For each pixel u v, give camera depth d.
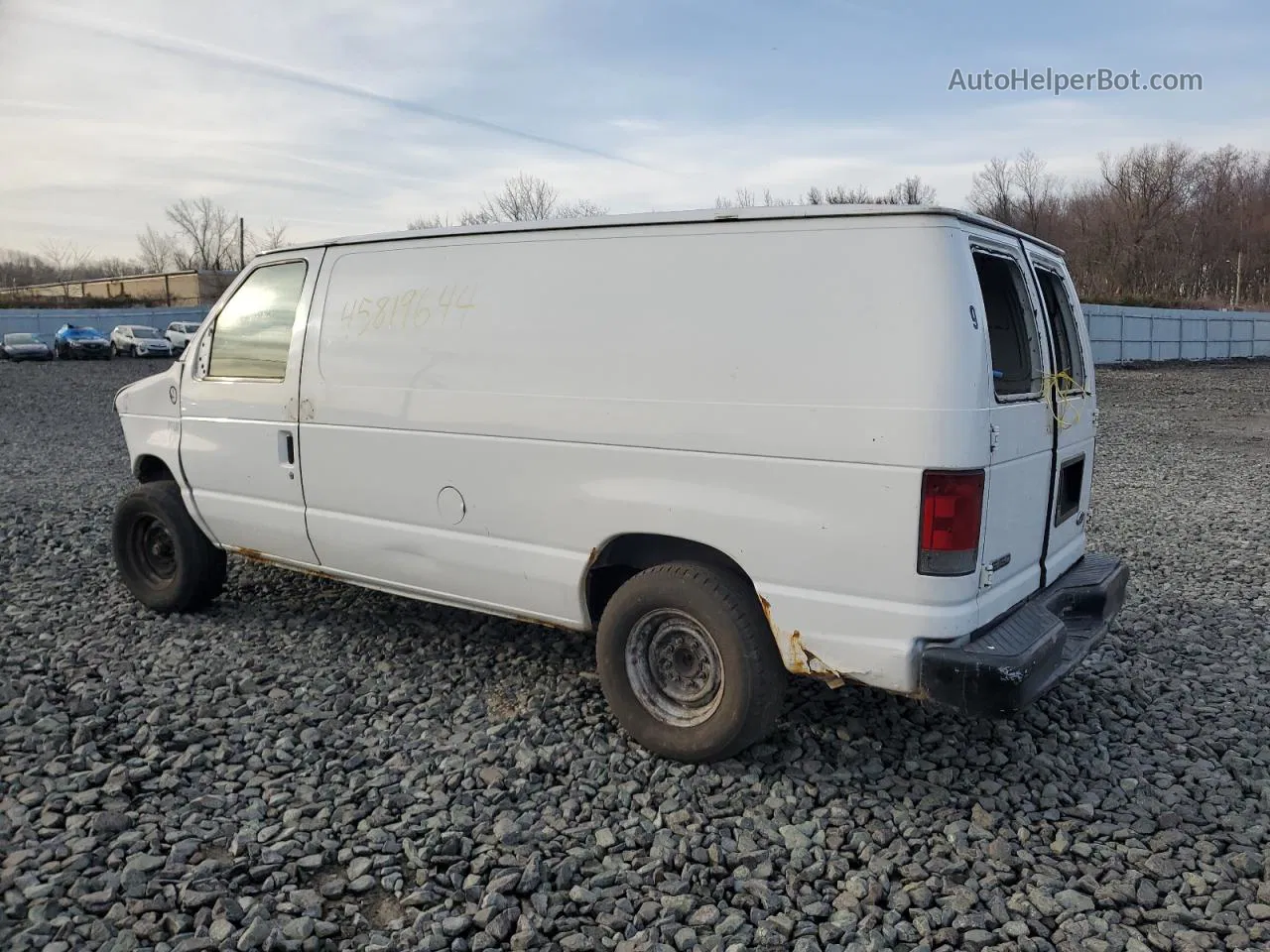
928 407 3.39
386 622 5.84
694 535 3.89
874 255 3.54
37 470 12.58
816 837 3.52
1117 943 2.95
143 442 6.04
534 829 3.54
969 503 3.44
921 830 3.58
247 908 3.05
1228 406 23.59
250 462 5.40
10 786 3.78
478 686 4.89
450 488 4.59
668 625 4.05
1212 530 8.88
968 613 3.53
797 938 2.98
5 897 3.06
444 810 3.67
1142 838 3.58
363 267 4.95
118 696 4.69
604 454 4.09
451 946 2.91
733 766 4.00
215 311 5.64
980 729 4.43
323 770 3.99
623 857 3.39
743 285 3.78
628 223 4.09
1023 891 3.24
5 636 5.56
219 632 5.68
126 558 6.16
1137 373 35.09
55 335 46.81
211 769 4.00
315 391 5.05
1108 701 4.82
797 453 3.63
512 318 4.36
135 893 3.09
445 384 4.56
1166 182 70.81
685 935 2.95
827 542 3.60
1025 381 4.19
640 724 4.11
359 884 3.19
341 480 5.00
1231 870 3.36
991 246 3.84
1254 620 6.11
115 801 3.67
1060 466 4.31
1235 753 4.21
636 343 4.00
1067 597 4.29
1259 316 46.28
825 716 4.54
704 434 3.83
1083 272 70.19
